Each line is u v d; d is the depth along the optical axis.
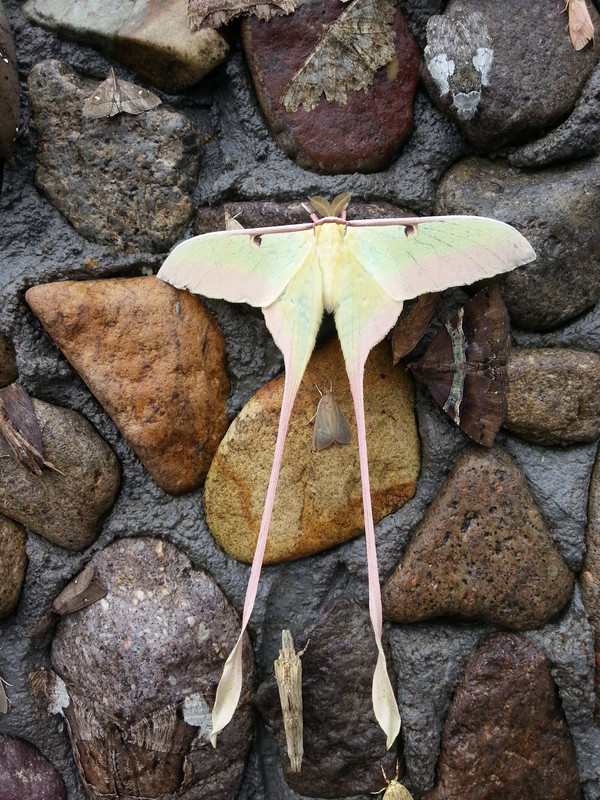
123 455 0.30
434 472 0.30
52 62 0.29
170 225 0.29
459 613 0.30
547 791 0.30
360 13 0.29
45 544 0.30
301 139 0.29
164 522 0.30
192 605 0.30
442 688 0.30
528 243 0.27
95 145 0.29
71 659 0.30
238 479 0.30
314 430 0.29
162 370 0.29
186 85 0.30
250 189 0.30
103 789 0.30
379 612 0.26
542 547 0.30
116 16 0.29
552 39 0.28
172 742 0.30
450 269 0.27
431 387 0.30
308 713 0.30
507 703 0.30
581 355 0.29
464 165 0.30
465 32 0.28
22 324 0.29
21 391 0.29
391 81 0.29
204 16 0.28
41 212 0.30
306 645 0.30
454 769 0.30
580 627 0.30
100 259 0.30
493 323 0.29
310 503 0.30
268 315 0.27
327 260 0.27
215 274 0.27
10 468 0.29
